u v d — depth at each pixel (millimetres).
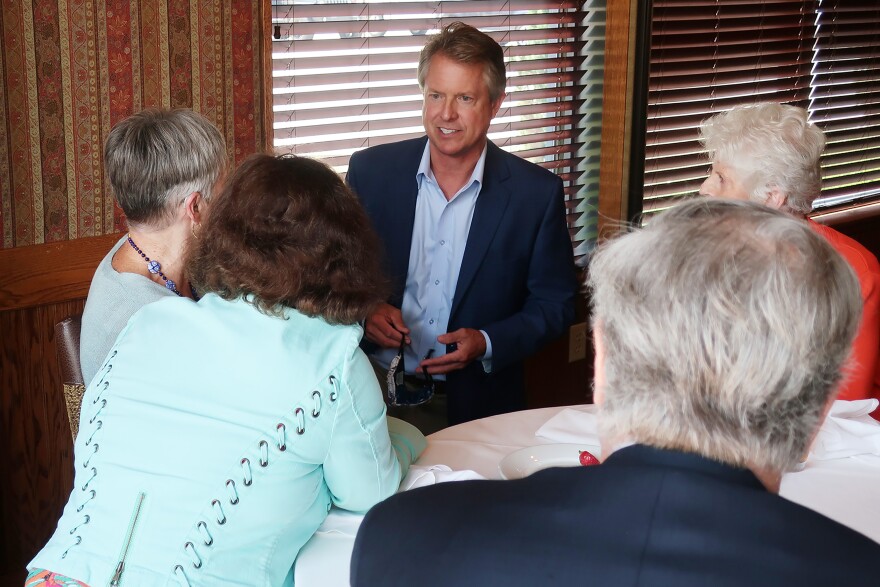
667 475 729
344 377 1323
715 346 724
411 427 1647
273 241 1322
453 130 2211
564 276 2422
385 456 1397
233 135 2457
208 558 1237
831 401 785
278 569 1307
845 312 748
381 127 2764
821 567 672
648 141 3277
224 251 1338
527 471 1562
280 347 1303
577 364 3334
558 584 706
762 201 1922
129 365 1335
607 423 789
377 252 1423
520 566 723
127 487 1251
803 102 3811
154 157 1592
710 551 686
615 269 788
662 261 754
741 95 3551
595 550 710
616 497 735
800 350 719
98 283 1652
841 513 1434
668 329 735
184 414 1279
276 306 1329
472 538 753
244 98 2453
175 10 2289
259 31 2424
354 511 1426
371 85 2725
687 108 3365
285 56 2559
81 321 1745
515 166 2389
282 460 1280
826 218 3939
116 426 1293
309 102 2605
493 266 2342
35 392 2354
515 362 2338
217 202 1377
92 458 1294
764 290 722
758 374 717
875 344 1883
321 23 2568
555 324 2361
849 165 4074
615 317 772
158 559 1219
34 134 2178
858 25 3875
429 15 2770
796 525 698
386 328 2205
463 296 2330
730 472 736
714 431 730
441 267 2361
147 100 2307
